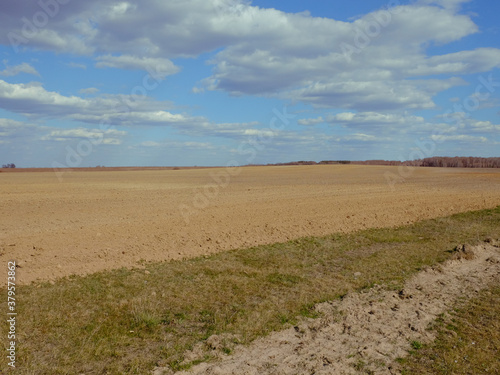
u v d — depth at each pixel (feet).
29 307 23.30
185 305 25.04
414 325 23.44
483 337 22.24
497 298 28.07
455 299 27.86
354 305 26.32
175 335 21.22
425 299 27.71
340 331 22.66
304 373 18.30
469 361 19.69
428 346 21.17
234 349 20.11
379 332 22.63
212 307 24.99
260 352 19.99
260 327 22.56
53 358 18.30
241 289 28.30
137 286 27.89
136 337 20.74
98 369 17.69
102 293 26.22
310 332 22.40
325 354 20.06
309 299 27.02
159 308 24.38
